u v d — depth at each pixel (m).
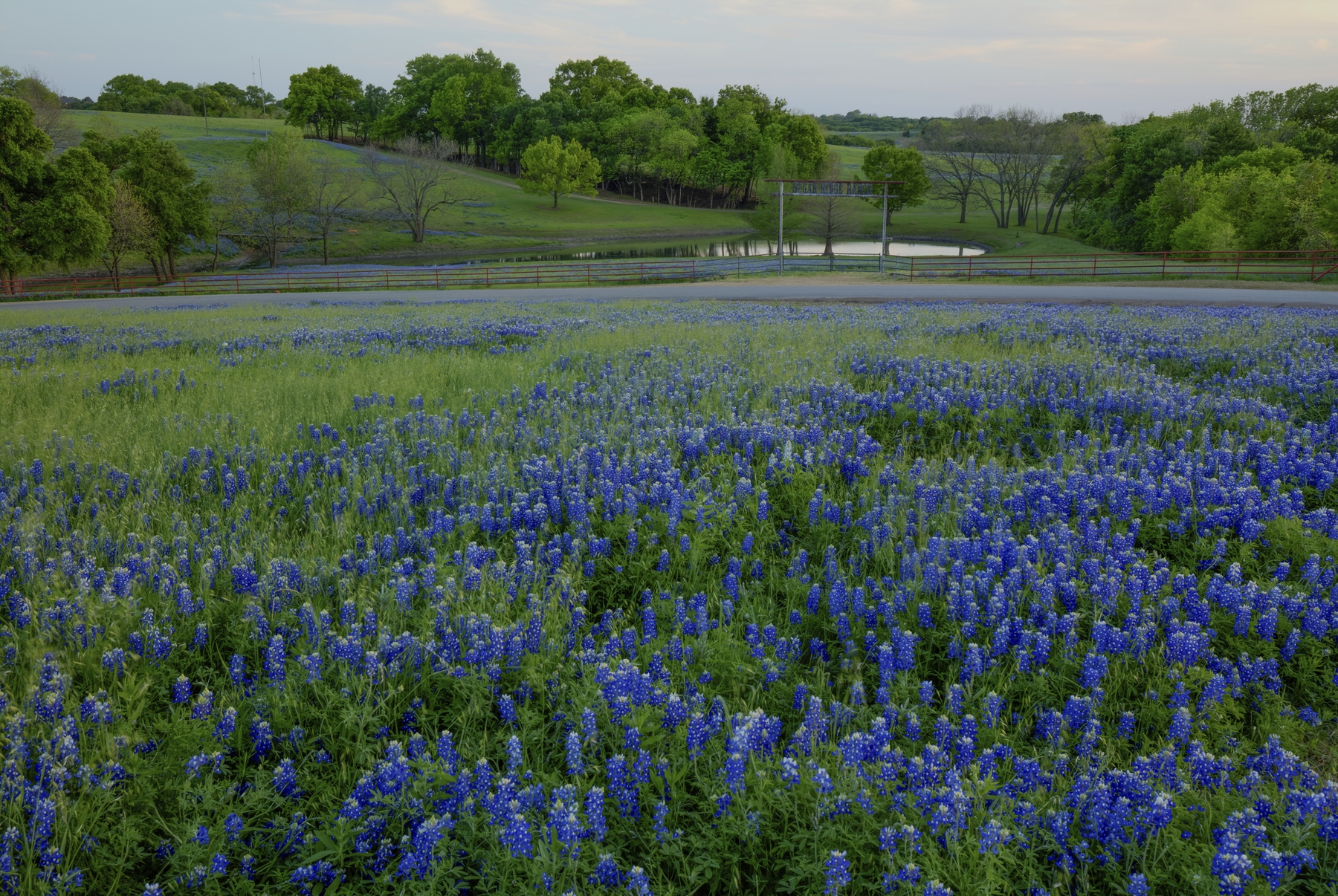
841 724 4.65
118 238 60.88
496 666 4.81
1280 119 91.31
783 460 8.49
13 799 3.65
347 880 3.75
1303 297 31.84
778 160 114.25
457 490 8.05
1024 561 6.06
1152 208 72.56
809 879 3.68
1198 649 5.04
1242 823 3.71
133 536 6.48
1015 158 96.75
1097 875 3.75
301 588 5.93
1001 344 17.12
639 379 12.84
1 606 5.69
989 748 4.25
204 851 3.63
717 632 5.40
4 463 8.57
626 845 3.89
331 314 29.53
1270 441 8.97
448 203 108.75
